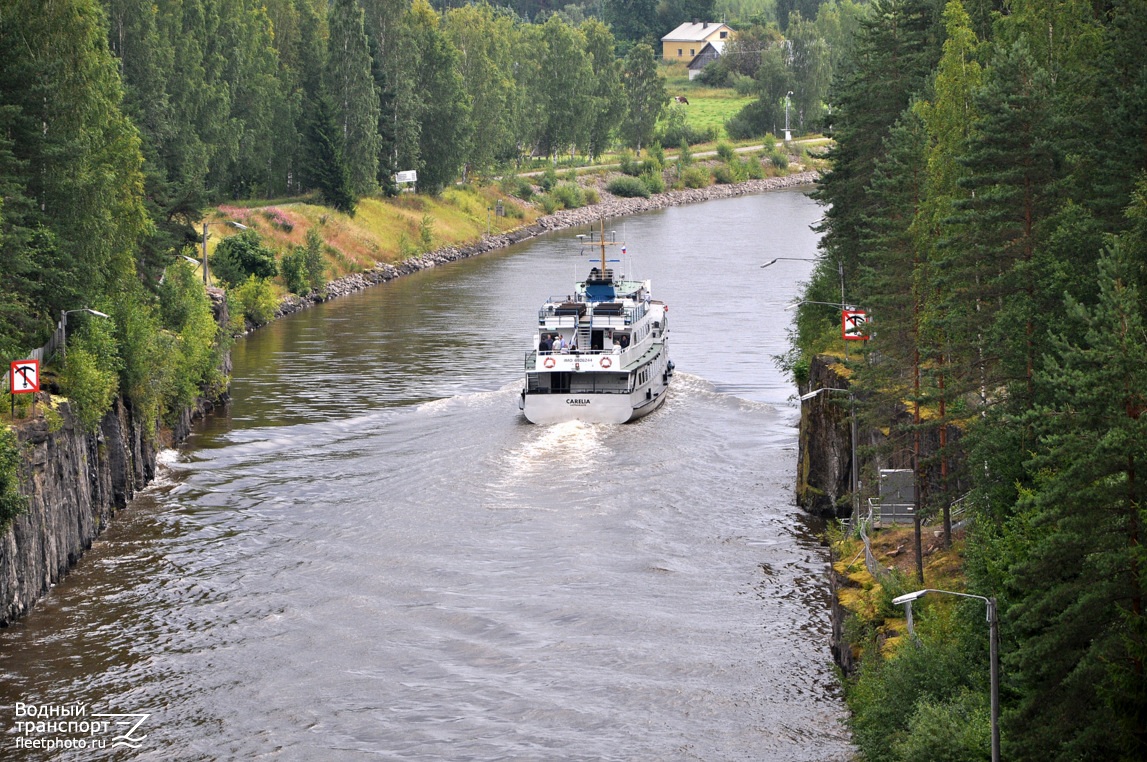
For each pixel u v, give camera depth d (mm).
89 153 77062
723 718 50938
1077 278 49531
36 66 74000
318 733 49844
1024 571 37969
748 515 73000
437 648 56781
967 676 44500
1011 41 66375
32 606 61344
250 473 81812
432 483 78312
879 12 86750
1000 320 49969
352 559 66875
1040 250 51406
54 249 71500
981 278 53375
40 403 65938
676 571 65000
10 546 59375
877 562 57156
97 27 78062
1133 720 36094
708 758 48000
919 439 59531
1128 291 38500
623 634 58094
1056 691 37719
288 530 71438
